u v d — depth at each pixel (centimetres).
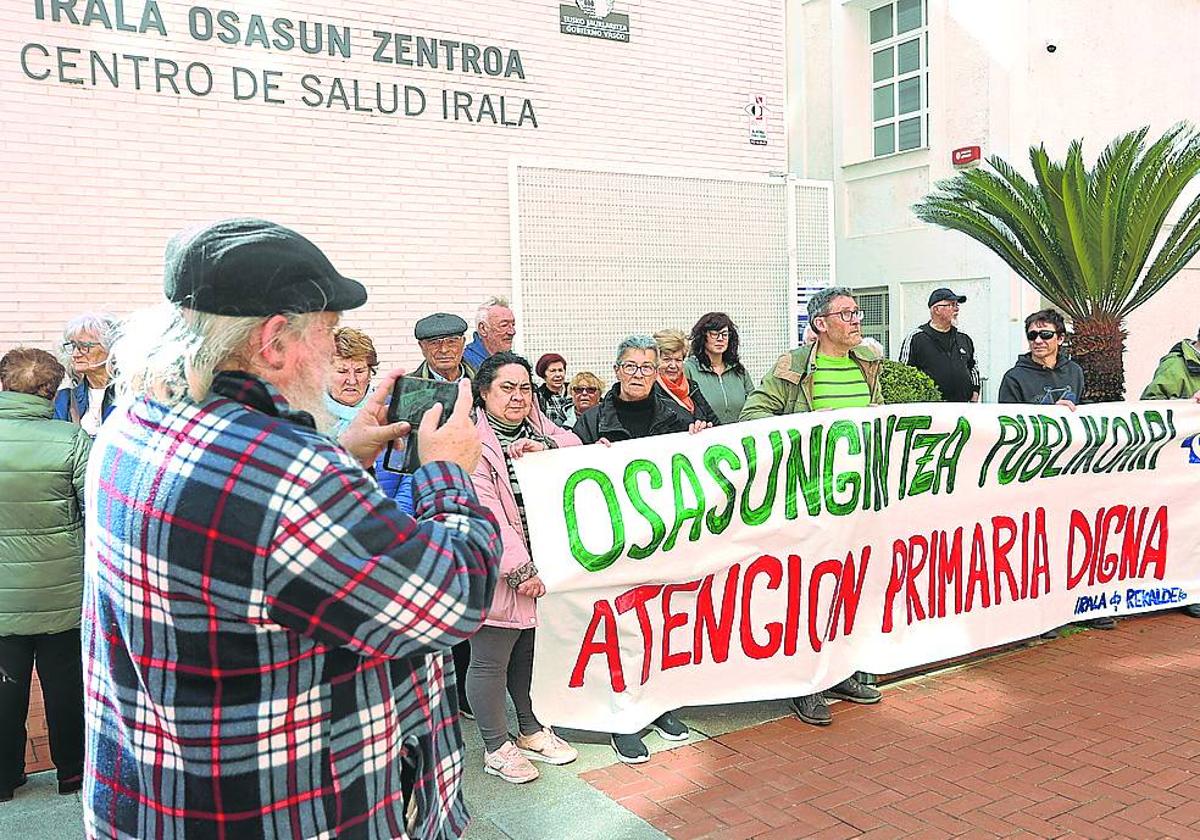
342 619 133
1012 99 1116
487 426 383
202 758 134
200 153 799
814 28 1367
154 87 778
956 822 337
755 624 426
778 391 507
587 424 470
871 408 455
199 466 133
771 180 1091
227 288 137
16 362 364
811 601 436
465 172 916
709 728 429
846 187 1330
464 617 144
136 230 780
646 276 1020
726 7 1062
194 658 133
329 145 850
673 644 411
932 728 421
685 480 410
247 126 815
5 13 725
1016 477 502
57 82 745
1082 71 1168
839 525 443
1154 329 1270
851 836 329
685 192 1040
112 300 775
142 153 778
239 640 133
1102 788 361
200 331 140
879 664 459
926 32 1232
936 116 1198
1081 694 458
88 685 150
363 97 862
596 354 990
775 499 427
